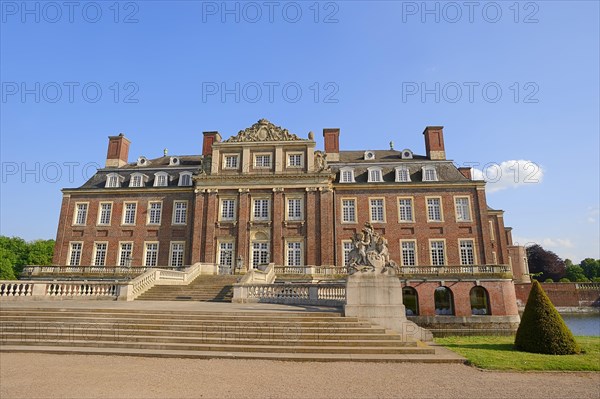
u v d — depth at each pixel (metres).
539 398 8.59
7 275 66.06
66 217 42.41
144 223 41.81
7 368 10.39
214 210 40.53
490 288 34.00
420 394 8.74
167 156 49.56
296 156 41.81
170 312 15.92
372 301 16.08
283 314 15.77
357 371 10.81
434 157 43.66
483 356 13.24
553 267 79.00
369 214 40.38
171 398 8.05
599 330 35.53
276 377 9.91
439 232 39.28
